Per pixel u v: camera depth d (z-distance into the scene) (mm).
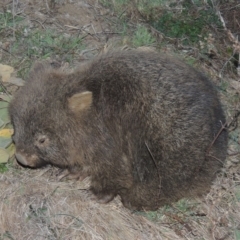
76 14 8555
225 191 6840
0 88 7262
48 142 6164
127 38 8305
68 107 6121
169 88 6242
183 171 6246
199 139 6227
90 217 6324
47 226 6156
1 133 6734
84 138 6211
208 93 6445
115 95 6238
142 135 6207
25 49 7855
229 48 8594
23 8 8383
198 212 6598
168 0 9125
